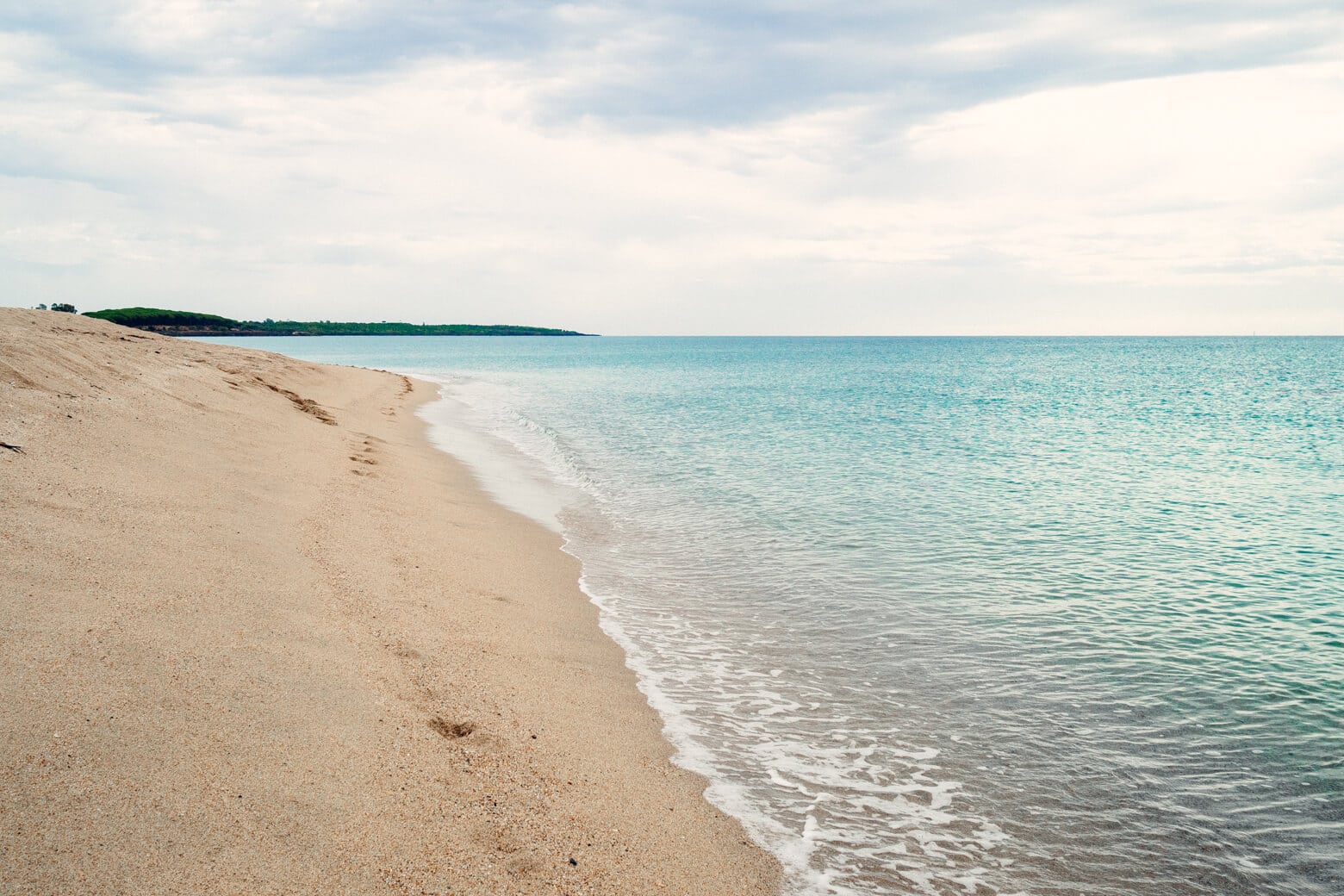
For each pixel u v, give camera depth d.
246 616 8.13
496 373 91.06
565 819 6.12
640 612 11.80
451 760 6.58
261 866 4.78
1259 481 23.33
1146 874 6.24
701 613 11.81
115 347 23.56
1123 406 49.00
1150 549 15.63
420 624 9.40
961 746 8.13
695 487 21.45
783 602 12.33
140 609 7.56
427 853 5.29
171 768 5.45
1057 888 6.04
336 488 15.21
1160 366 108.88
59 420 12.87
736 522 17.45
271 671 7.17
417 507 15.70
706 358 152.38
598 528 16.80
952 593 12.90
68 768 5.16
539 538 15.58
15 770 5.00
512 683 8.45
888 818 6.87
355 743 6.42
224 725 6.13
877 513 18.42
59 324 27.77
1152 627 11.47
